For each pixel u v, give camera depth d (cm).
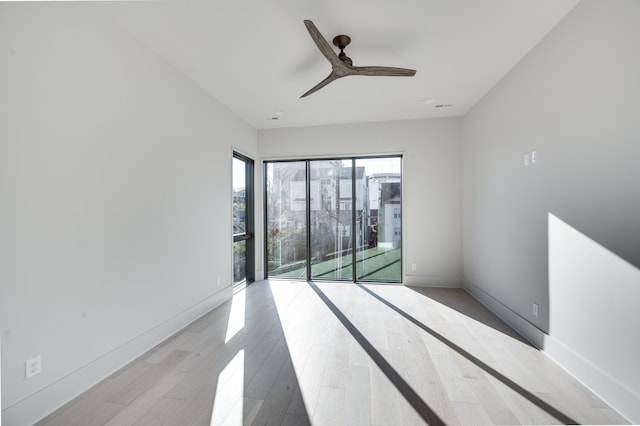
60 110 179
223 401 180
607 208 179
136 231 238
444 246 444
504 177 310
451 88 340
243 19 216
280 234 502
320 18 216
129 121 231
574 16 205
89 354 196
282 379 203
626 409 164
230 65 284
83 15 193
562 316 221
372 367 218
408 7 205
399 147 453
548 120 236
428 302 371
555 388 192
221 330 288
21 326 158
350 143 467
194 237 318
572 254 210
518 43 250
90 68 198
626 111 165
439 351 243
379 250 473
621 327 170
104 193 208
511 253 296
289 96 358
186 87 305
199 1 196
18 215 157
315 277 492
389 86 333
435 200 445
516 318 284
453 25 225
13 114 155
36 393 164
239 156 450
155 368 219
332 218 486
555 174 228
